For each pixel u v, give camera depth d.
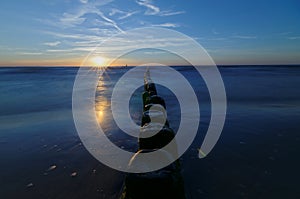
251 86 21.06
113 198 3.85
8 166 5.02
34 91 18.47
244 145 6.17
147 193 2.25
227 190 4.05
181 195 2.67
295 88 19.50
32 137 6.95
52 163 5.16
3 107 11.70
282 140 6.51
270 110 10.57
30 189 4.14
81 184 4.28
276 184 4.23
